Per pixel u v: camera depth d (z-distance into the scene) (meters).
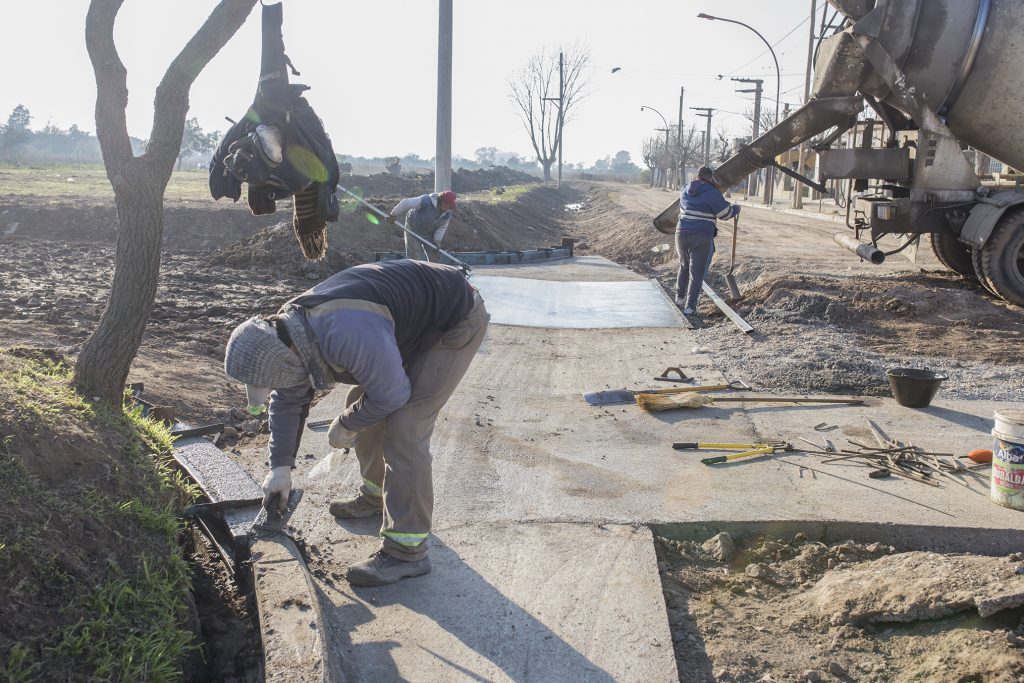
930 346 8.76
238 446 5.75
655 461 5.52
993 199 10.82
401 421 3.70
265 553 3.75
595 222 34.66
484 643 3.40
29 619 2.79
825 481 5.13
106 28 4.31
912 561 4.03
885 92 11.70
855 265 14.95
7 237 18.52
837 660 3.46
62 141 140.00
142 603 3.16
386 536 3.82
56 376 4.65
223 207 20.78
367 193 35.88
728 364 8.24
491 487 5.02
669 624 3.63
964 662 3.31
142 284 4.45
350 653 3.31
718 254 17.08
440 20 12.18
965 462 5.41
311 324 3.21
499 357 8.45
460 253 15.60
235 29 4.48
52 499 3.26
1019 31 10.36
